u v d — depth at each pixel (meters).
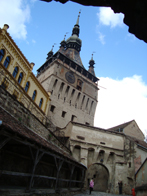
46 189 14.33
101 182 34.44
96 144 32.19
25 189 11.16
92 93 57.66
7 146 13.50
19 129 11.12
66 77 52.06
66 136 32.25
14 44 25.23
